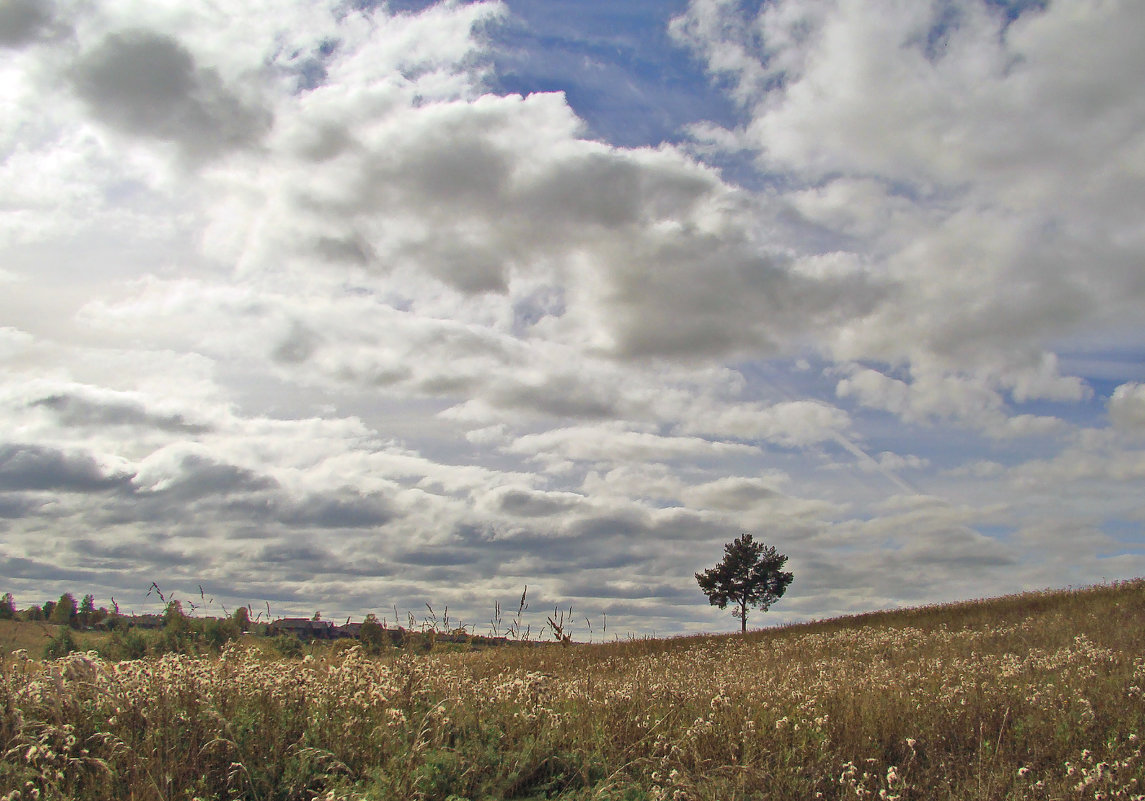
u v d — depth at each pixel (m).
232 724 5.55
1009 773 5.82
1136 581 26.81
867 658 17.58
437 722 6.30
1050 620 21.34
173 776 4.75
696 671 14.23
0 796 4.18
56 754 4.69
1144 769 5.77
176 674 6.20
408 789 5.02
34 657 6.06
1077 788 5.28
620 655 20.73
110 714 5.66
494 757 5.88
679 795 5.47
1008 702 8.16
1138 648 14.16
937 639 20.05
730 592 43.22
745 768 5.65
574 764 6.04
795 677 11.84
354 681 7.13
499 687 7.85
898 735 7.38
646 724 7.23
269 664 7.16
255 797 4.82
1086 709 7.52
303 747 5.53
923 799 5.54
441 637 9.48
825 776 6.04
